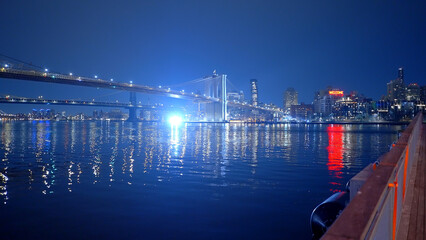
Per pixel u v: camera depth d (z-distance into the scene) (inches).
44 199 519.8
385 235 101.3
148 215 432.1
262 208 463.2
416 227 168.7
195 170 844.6
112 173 792.3
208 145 1795.0
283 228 378.3
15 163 996.6
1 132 3499.0
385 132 4146.2
